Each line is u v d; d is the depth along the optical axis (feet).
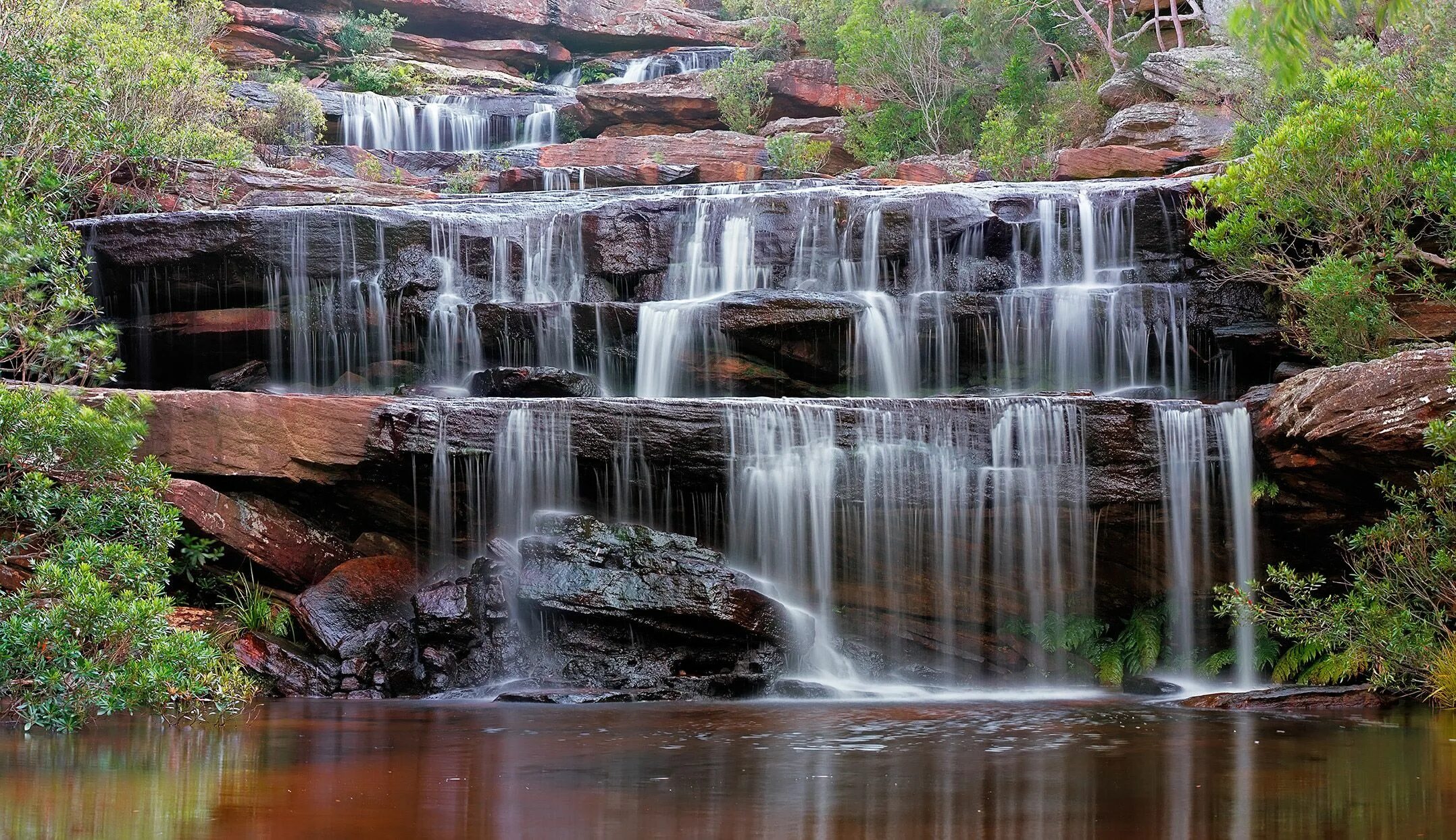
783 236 59.00
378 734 28.55
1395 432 36.40
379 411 42.55
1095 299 52.90
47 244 43.21
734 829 17.93
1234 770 23.47
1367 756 25.30
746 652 39.91
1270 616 37.96
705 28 132.98
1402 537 35.14
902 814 19.06
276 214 54.90
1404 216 48.06
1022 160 84.94
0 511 33.42
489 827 17.94
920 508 43.27
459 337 55.06
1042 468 42.93
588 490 43.70
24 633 27.25
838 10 118.32
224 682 32.63
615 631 39.86
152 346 55.42
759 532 43.50
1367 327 46.52
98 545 30.42
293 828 17.76
